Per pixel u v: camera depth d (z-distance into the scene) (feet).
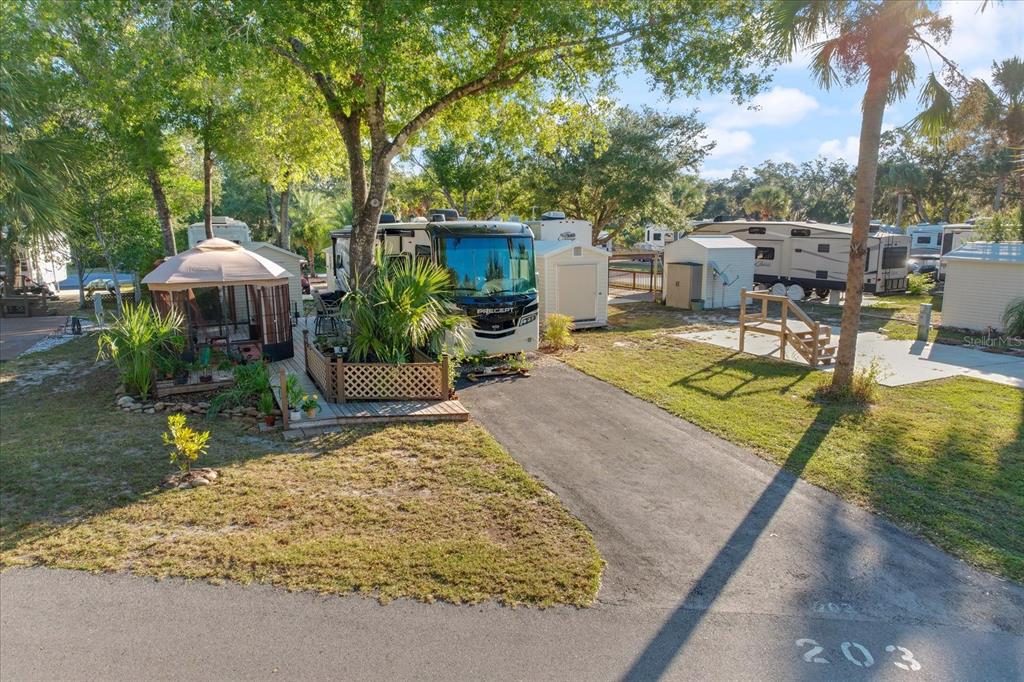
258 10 31.35
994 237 72.95
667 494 21.98
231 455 24.59
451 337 37.17
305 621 14.61
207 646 13.71
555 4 33.65
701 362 43.06
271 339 41.24
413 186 106.32
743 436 27.78
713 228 91.30
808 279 79.15
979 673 13.34
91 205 52.21
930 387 35.94
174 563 16.79
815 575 16.99
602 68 40.01
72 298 86.58
